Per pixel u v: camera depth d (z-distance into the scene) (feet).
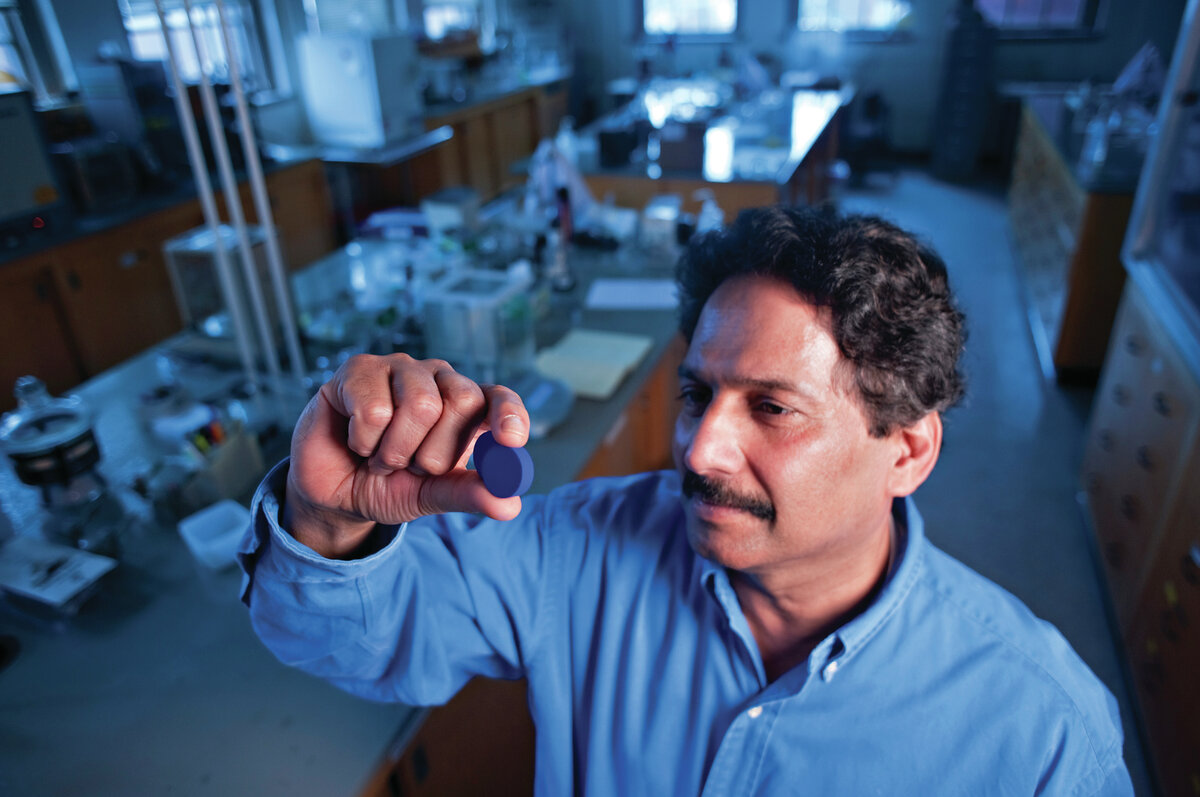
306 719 3.19
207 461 4.47
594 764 2.76
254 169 4.75
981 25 19.33
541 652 2.90
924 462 2.45
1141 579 6.22
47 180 9.24
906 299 2.13
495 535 2.96
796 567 2.45
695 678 2.70
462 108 17.30
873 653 2.46
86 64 10.88
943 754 2.35
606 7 23.90
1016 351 11.69
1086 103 12.78
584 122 24.84
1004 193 19.33
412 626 2.58
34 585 3.73
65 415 4.27
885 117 21.74
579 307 7.36
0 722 3.20
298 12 15.67
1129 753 5.79
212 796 2.89
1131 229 7.45
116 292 10.18
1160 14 19.63
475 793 4.19
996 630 2.49
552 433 5.31
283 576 2.16
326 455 1.91
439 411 1.76
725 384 2.20
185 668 3.44
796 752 2.45
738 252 2.28
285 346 6.30
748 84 17.07
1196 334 5.86
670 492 3.07
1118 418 7.38
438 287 5.69
